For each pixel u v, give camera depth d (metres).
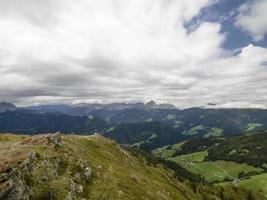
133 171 117.62
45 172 64.12
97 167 85.06
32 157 65.56
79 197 63.25
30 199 55.59
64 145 84.75
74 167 73.31
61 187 62.47
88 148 114.00
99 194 68.56
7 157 63.16
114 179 82.44
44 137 81.12
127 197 74.69
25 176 59.41
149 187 98.19
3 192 53.12
